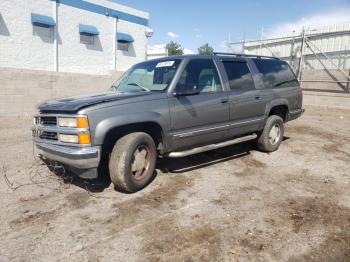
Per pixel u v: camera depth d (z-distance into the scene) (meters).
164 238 3.14
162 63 5.01
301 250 2.98
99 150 3.77
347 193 4.37
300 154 6.38
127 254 2.88
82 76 11.59
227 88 5.32
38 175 4.82
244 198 4.14
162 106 4.32
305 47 17.91
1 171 4.99
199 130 4.84
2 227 3.31
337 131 8.97
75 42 17.50
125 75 5.51
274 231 3.31
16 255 2.85
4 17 14.48
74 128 3.73
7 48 14.77
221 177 4.91
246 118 5.69
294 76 7.07
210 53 5.36
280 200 4.09
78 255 2.86
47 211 3.68
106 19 19.00
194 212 3.71
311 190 4.46
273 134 6.39
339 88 16.25
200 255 2.87
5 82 9.70
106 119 3.79
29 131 8.07
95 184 4.50
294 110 6.94
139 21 21.20
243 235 3.22
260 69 6.16
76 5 17.20
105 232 3.24
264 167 5.47
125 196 4.12
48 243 3.04
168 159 5.75
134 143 4.04
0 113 9.75
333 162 5.87
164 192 4.27
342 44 16.19
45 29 16.06
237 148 6.69
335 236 3.23
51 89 10.76
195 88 4.80
